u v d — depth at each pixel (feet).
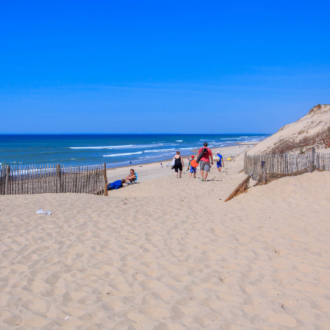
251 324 9.80
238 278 12.91
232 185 35.78
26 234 18.66
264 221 20.66
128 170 81.15
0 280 12.84
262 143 69.31
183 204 26.94
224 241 17.37
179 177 50.55
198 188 36.06
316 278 12.61
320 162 30.78
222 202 26.94
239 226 19.90
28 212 23.71
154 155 147.95
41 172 35.88
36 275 13.38
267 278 12.85
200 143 299.58
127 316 10.39
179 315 10.44
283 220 20.59
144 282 12.79
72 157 137.59
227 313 10.43
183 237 18.24
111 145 268.82
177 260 14.92
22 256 15.33
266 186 28.22
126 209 25.16
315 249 15.52
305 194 25.80
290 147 53.26
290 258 14.58
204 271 13.69
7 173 31.60
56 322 10.03
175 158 49.80
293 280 12.52
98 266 14.40
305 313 10.28
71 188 34.06
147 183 45.50
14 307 10.86
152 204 27.09
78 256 15.55
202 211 24.18
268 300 11.17
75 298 11.63
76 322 10.04
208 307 10.87
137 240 17.81
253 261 14.55
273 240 17.10
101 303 11.14
